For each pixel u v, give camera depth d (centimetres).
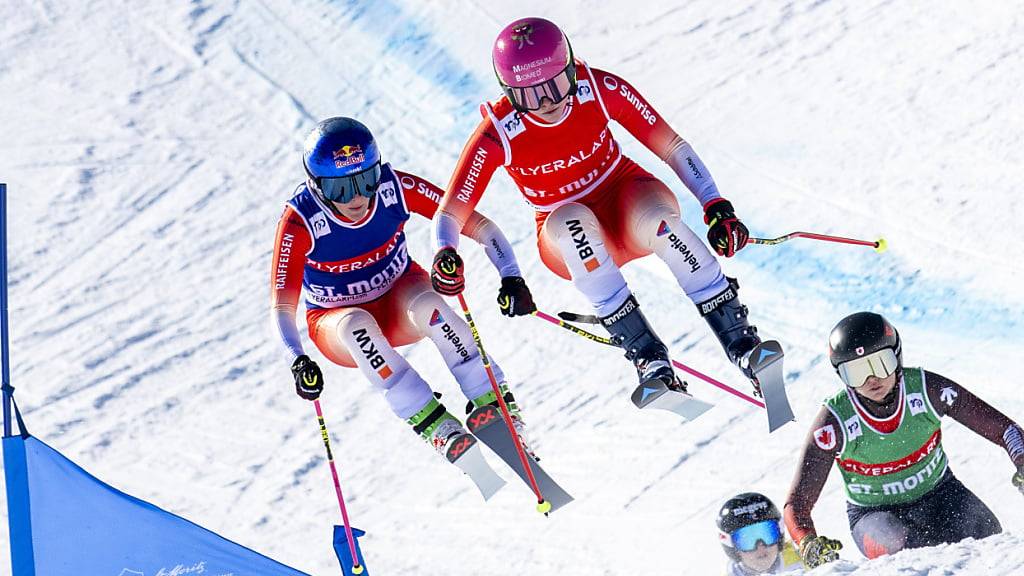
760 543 1579
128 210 4212
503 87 1614
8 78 5219
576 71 1664
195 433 2922
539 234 1742
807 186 3397
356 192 1633
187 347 3341
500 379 1769
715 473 2352
